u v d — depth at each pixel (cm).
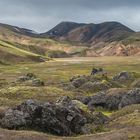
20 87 10488
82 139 5247
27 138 5147
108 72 19050
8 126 5931
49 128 6003
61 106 6316
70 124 6191
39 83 12594
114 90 9812
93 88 11700
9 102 8619
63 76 17125
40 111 6097
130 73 13700
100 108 9231
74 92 10781
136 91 9312
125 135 5075
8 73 19262
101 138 5147
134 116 6619
